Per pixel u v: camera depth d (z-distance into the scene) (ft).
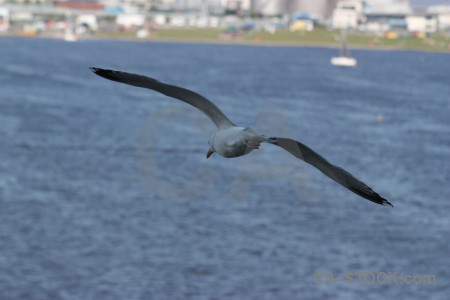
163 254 107.34
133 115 300.20
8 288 91.91
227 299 90.02
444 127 297.53
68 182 163.63
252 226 126.62
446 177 187.83
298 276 99.50
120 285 94.12
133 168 185.78
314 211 138.92
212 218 132.05
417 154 226.79
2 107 314.14
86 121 276.62
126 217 130.93
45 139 230.68
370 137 260.01
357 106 365.61
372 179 185.68
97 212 134.21
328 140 250.78
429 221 133.18
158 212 135.95
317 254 109.40
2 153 202.90
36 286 92.63
